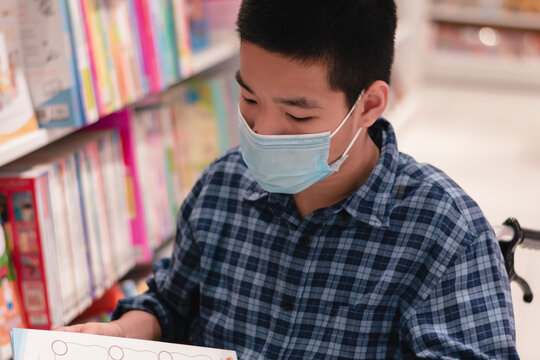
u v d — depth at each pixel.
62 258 1.57
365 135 1.13
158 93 2.29
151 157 2.06
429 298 1.06
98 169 1.75
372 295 1.09
